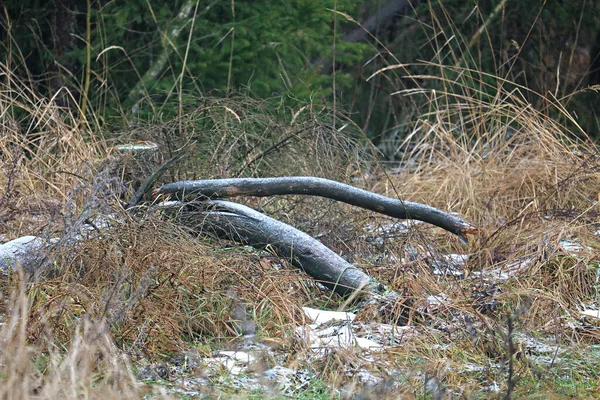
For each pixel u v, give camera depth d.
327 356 7.17
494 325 8.00
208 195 9.85
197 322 7.84
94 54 17.23
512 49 23.59
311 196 11.02
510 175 13.19
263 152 11.45
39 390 5.83
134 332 7.30
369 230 11.05
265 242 9.34
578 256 9.88
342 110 13.36
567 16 23.44
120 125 13.33
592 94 23.45
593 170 12.60
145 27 18.44
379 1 24.97
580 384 7.05
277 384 6.66
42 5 18.02
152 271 7.91
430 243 10.99
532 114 14.30
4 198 9.78
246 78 17.14
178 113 12.62
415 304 8.44
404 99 23.70
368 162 12.96
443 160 14.23
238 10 17.66
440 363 7.21
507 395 6.28
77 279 7.95
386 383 6.55
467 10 24.23
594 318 8.66
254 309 8.00
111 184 10.32
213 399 6.30
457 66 15.05
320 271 9.11
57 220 9.23
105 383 6.11
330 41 19.05
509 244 10.93
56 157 12.32
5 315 7.17
